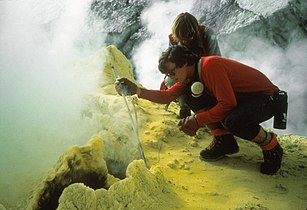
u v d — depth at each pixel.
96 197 2.46
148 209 2.60
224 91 3.07
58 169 2.72
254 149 3.85
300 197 3.01
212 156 3.52
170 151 3.68
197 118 3.18
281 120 3.24
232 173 3.33
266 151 3.28
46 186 2.68
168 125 4.03
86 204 2.42
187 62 3.08
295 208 2.86
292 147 4.01
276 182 3.22
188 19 3.71
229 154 3.57
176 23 3.73
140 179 2.66
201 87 3.14
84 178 2.81
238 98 3.22
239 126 3.17
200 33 3.82
